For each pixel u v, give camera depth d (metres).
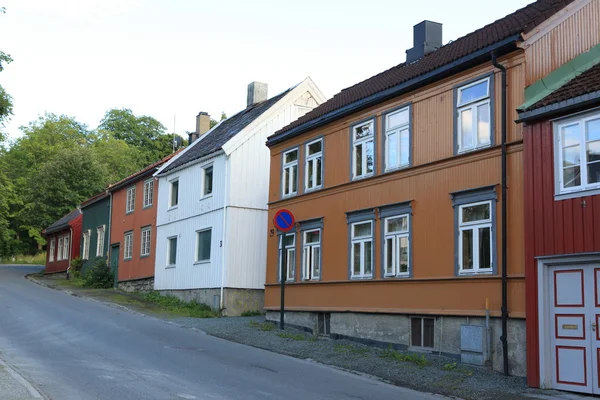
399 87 17.91
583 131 12.83
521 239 14.09
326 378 13.33
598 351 12.16
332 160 21.11
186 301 29.83
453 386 12.83
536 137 13.72
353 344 18.53
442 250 16.20
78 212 51.31
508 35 14.55
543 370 12.86
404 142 18.08
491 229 14.84
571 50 15.08
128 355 14.99
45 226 64.38
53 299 29.56
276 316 23.27
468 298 15.23
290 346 17.86
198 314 26.25
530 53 14.50
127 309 26.78
